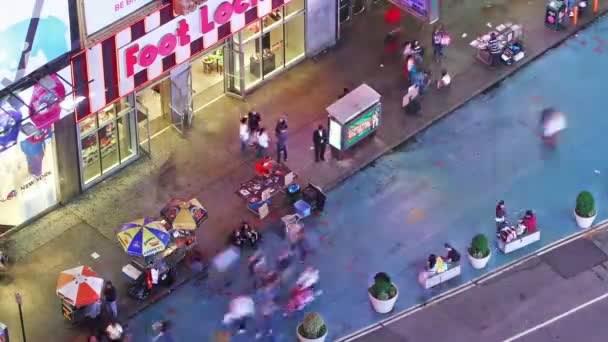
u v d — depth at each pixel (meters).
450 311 49.31
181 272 50.66
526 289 50.03
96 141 53.12
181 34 52.75
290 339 48.50
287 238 52.06
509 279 50.44
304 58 60.12
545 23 61.78
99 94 51.12
